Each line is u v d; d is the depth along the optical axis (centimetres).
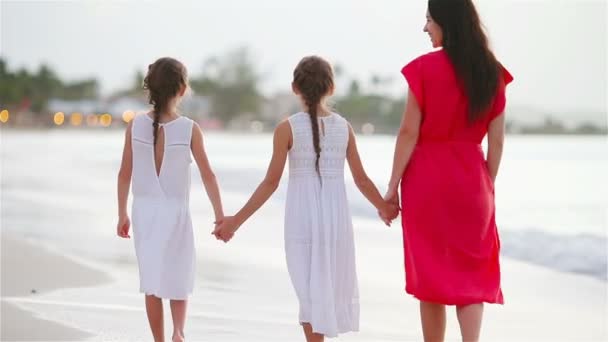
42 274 1487
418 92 913
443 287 902
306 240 947
